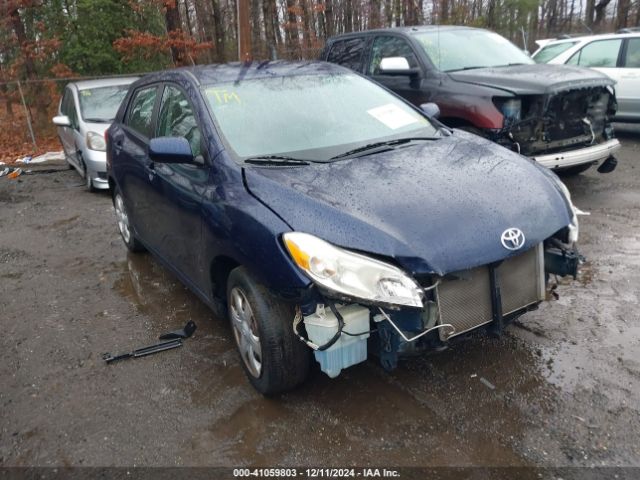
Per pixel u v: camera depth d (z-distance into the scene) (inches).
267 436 119.2
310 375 137.8
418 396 128.0
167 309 182.5
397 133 156.3
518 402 124.0
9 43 616.7
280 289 112.5
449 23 869.8
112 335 167.9
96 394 139.0
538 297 124.2
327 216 112.4
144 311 182.4
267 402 129.8
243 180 130.0
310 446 115.4
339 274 106.0
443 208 115.2
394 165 132.6
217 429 122.7
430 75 275.1
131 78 403.9
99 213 302.4
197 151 148.6
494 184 124.9
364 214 112.5
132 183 196.2
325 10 944.9
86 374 148.1
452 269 107.5
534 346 144.9
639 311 159.8
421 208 114.8
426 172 128.7
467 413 121.6
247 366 134.2
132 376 145.3
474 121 246.8
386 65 277.3
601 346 143.4
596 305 164.6
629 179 293.1
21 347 164.7
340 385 133.6
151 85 193.3
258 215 119.3
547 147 239.3
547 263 129.8
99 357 156.0
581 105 247.0
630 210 244.4
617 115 386.0
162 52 645.3
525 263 121.3
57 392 141.2
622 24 900.6
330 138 148.6
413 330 110.0
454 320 114.3
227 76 163.8
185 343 159.8
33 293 203.3
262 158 137.5
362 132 153.5
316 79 169.6
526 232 115.7
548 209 122.8
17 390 143.5
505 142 240.4
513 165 135.8
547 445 111.4
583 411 120.0
